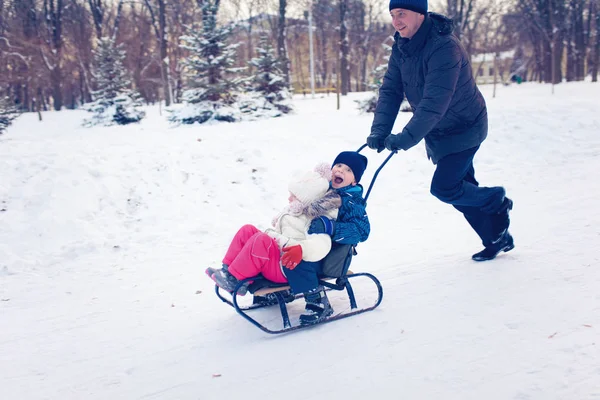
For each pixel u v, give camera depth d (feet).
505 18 155.53
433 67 12.53
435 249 17.13
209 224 21.50
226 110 52.90
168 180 25.05
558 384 8.53
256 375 9.70
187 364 10.38
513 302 11.93
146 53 138.72
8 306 14.08
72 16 126.41
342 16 122.52
